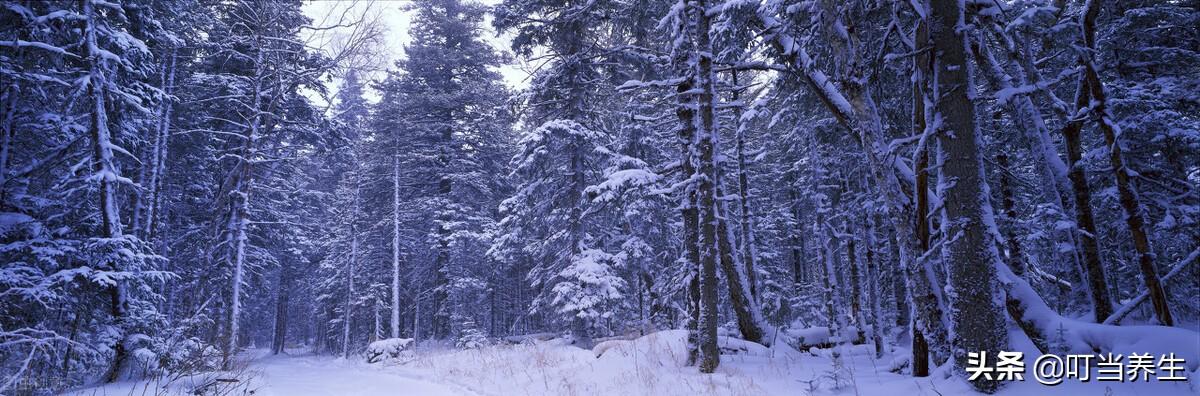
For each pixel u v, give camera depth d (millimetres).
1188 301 10539
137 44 13250
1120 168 7750
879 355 12125
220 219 21484
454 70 31281
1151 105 10930
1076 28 8367
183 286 23031
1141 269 7438
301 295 44594
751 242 15516
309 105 22891
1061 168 9383
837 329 16359
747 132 20359
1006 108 9461
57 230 12391
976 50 8766
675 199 15070
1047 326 6516
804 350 15008
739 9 10406
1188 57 11992
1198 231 10742
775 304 20562
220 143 23578
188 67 22203
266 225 26359
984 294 6340
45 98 12812
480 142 29984
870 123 7676
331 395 11484
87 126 13336
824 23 8031
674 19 12430
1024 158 14188
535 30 17281
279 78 21125
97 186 12172
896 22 8039
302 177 35000
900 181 8547
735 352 11484
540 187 19500
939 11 7004
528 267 30906
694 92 10398
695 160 10492
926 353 7848
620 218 17188
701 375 9469
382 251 30531
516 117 19234
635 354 11195
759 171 24125
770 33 10430
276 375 15523
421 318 36000
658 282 17969
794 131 16266
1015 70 8914
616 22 15812
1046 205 10109
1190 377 5234
